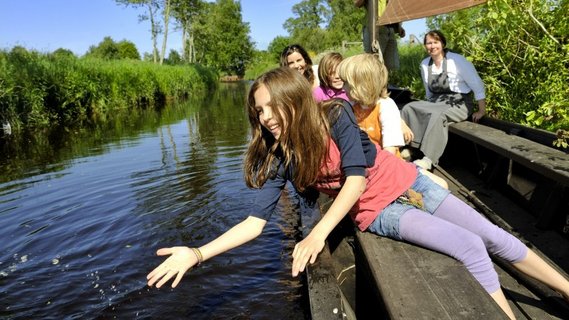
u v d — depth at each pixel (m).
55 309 3.16
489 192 4.18
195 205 5.15
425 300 1.70
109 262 3.83
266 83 1.98
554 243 3.03
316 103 2.03
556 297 2.35
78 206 5.29
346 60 3.29
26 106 12.67
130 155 8.27
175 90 26.52
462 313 1.61
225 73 73.88
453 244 2.00
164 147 9.06
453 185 4.48
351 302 2.55
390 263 1.99
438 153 4.66
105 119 15.15
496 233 2.19
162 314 3.06
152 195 5.59
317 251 1.94
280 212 4.83
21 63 13.52
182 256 2.03
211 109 18.58
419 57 10.30
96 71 17.27
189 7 42.88
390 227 2.18
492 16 5.01
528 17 5.04
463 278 1.83
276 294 3.23
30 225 4.73
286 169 2.19
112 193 5.73
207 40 54.88
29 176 6.85
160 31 37.12
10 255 4.03
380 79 3.20
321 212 3.04
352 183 2.03
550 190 3.39
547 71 4.99
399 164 2.31
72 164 7.61
